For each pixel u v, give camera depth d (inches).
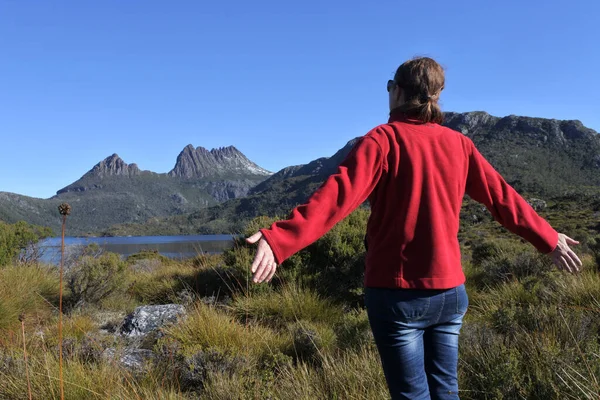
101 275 282.2
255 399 120.5
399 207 67.6
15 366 143.9
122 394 124.3
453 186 70.1
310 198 63.1
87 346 165.0
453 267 67.8
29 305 254.2
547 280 234.4
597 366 107.8
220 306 239.9
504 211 73.1
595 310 175.8
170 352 153.2
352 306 233.8
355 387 119.0
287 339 178.4
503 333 155.1
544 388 106.5
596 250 331.3
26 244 418.3
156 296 294.8
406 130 70.5
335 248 260.5
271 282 256.1
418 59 74.9
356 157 66.3
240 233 311.0
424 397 66.9
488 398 110.7
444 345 69.7
